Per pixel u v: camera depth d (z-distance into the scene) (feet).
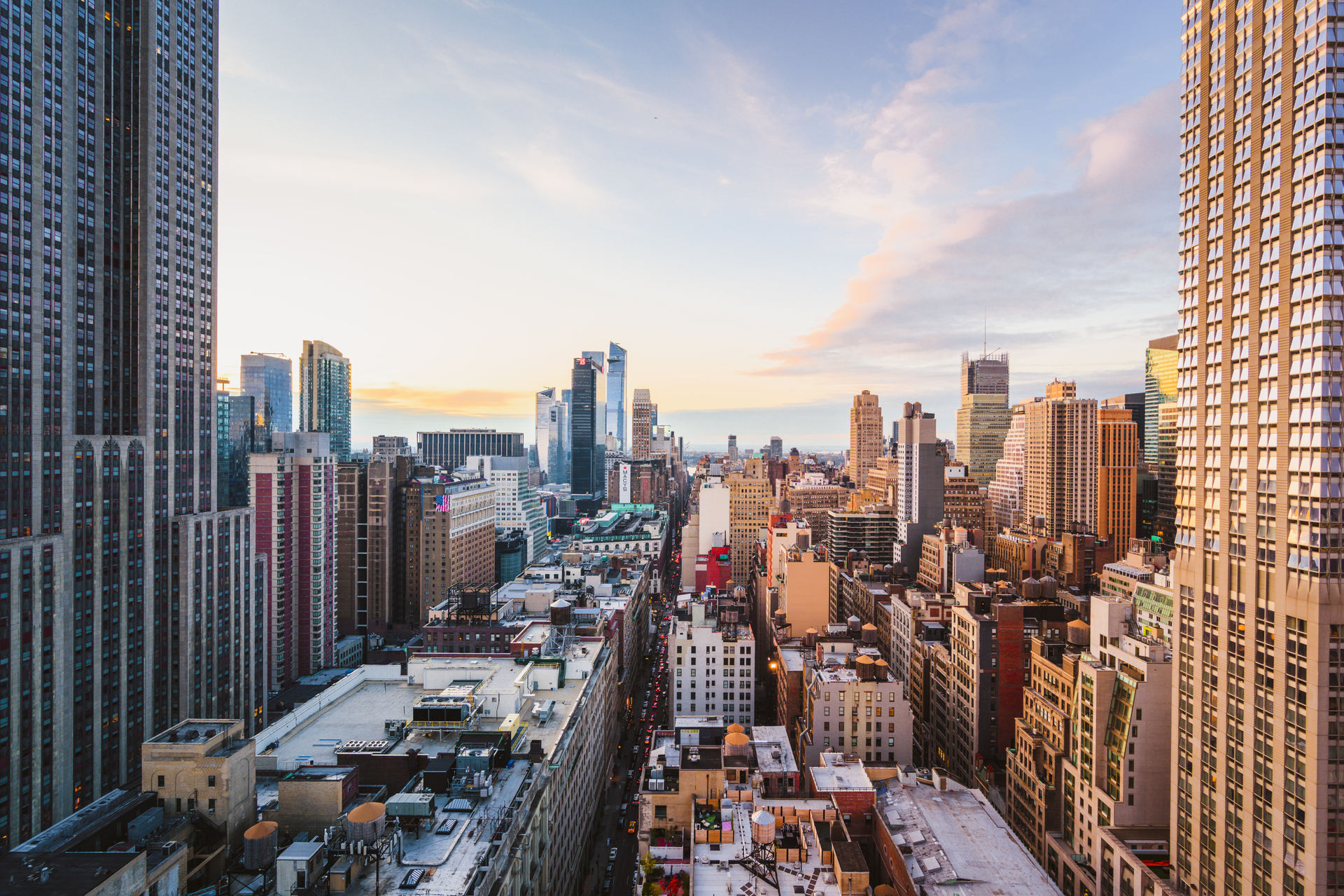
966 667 525.75
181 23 627.05
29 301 479.82
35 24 489.67
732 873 293.43
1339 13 267.39
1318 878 260.83
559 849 389.19
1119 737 369.30
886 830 337.72
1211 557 320.29
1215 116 328.08
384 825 269.64
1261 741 288.30
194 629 597.93
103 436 529.04
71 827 269.44
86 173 531.09
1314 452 267.18
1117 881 354.13
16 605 451.12
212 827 280.72
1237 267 311.27
